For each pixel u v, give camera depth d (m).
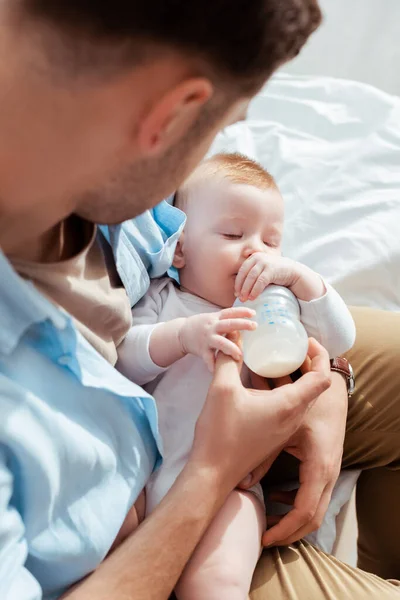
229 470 0.82
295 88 1.69
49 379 0.69
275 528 0.89
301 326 0.90
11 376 0.65
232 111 0.61
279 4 0.52
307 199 1.43
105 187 0.62
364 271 1.32
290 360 0.85
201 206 1.06
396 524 1.10
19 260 0.66
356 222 1.38
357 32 1.82
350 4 1.78
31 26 0.51
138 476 0.80
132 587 0.71
